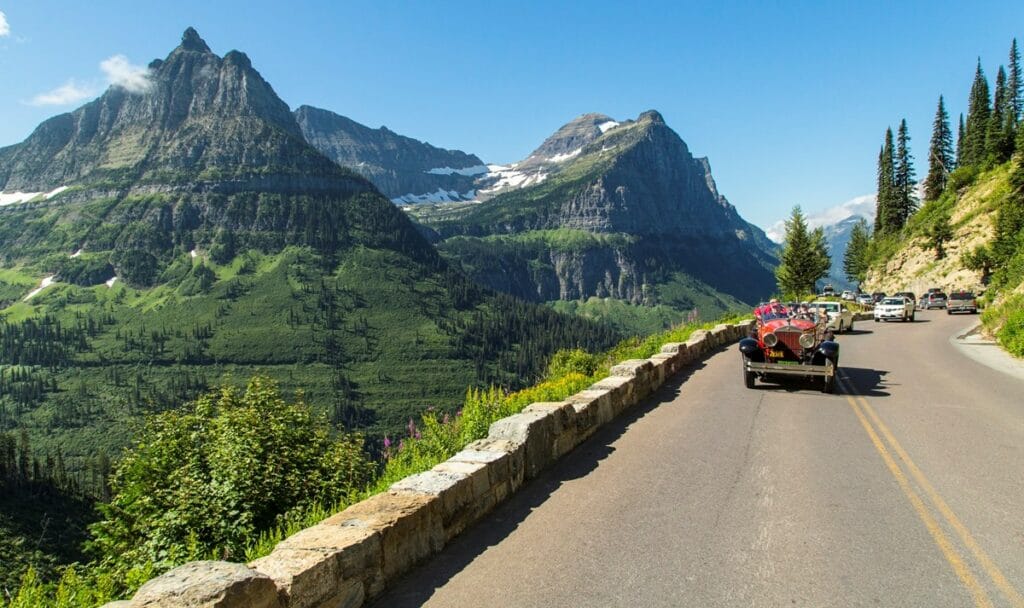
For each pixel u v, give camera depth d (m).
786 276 60.22
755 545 5.41
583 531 5.78
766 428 10.12
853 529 5.75
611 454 8.56
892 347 24.50
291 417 8.69
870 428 10.09
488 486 6.38
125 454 8.36
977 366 18.52
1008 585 4.63
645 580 4.77
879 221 119.31
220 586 3.40
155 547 6.74
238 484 7.05
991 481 7.19
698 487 7.05
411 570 5.02
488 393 10.30
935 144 110.88
